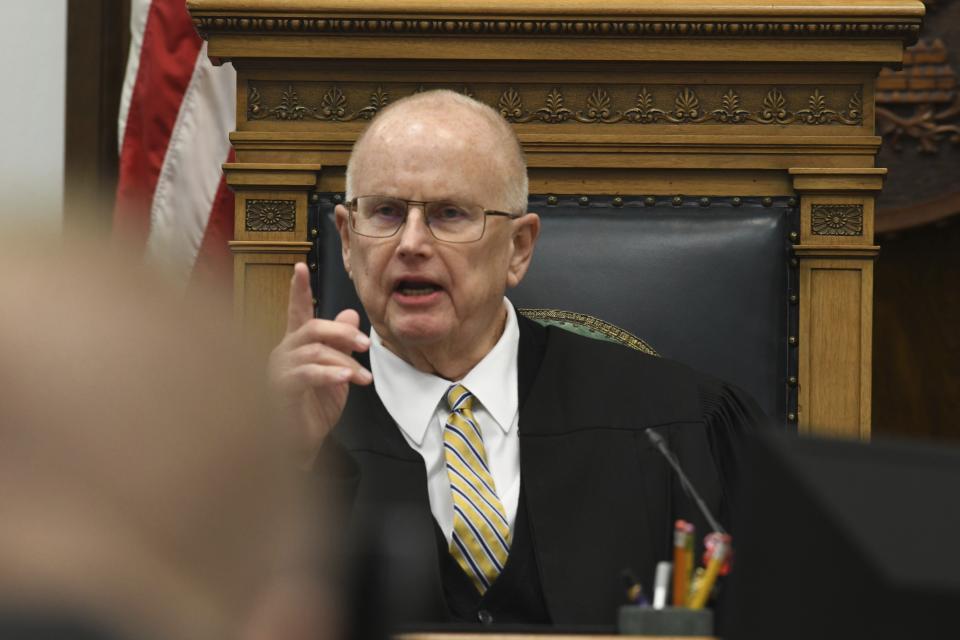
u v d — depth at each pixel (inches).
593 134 215.9
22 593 20.6
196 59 285.6
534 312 206.8
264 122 219.1
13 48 315.6
